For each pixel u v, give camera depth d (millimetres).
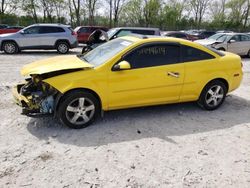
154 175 3273
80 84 4234
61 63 4617
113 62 4445
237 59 5613
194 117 5168
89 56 5199
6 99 5828
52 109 4328
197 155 3773
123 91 4562
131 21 52719
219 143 4164
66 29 15141
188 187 3092
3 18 40250
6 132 4246
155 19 52875
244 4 55688
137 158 3623
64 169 3322
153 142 4090
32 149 3760
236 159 3721
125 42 4910
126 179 3176
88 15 47000
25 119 4758
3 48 14141
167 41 4844
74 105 4348
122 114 5145
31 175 3188
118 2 48906
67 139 4078
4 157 3531
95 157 3609
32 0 42344
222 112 5520
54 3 44062
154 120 4934
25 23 42344
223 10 59000
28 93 4453
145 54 4668
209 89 5352
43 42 14703
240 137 4406
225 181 3230
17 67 9852
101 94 4418
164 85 4848
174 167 3457
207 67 5176
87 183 3078
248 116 5371
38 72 4172
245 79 9062
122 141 4082
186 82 5035
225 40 14930
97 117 4926
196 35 25609
